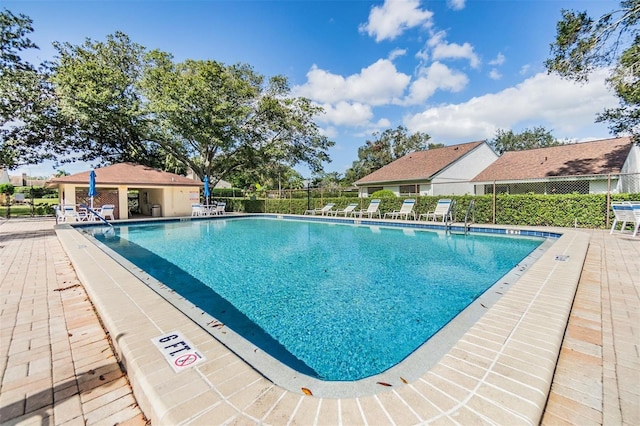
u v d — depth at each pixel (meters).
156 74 18.16
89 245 7.13
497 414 1.54
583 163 17.08
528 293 3.45
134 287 3.81
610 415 1.68
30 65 19.08
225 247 9.06
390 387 1.93
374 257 7.48
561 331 2.50
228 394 1.72
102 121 18.00
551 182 17.61
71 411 1.85
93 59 18.91
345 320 3.81
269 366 2.22
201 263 6.97
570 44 10.42
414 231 12.20
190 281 5.53
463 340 2.34
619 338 2.58
